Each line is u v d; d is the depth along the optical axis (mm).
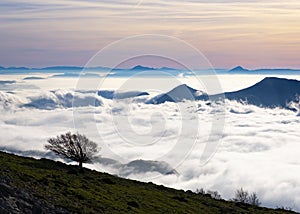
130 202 54219
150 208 55031
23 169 54188
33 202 36500
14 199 35031
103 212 44469
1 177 41406
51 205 38750
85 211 41875
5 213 31547
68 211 39375
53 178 53562
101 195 53156
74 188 51562
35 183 45875
